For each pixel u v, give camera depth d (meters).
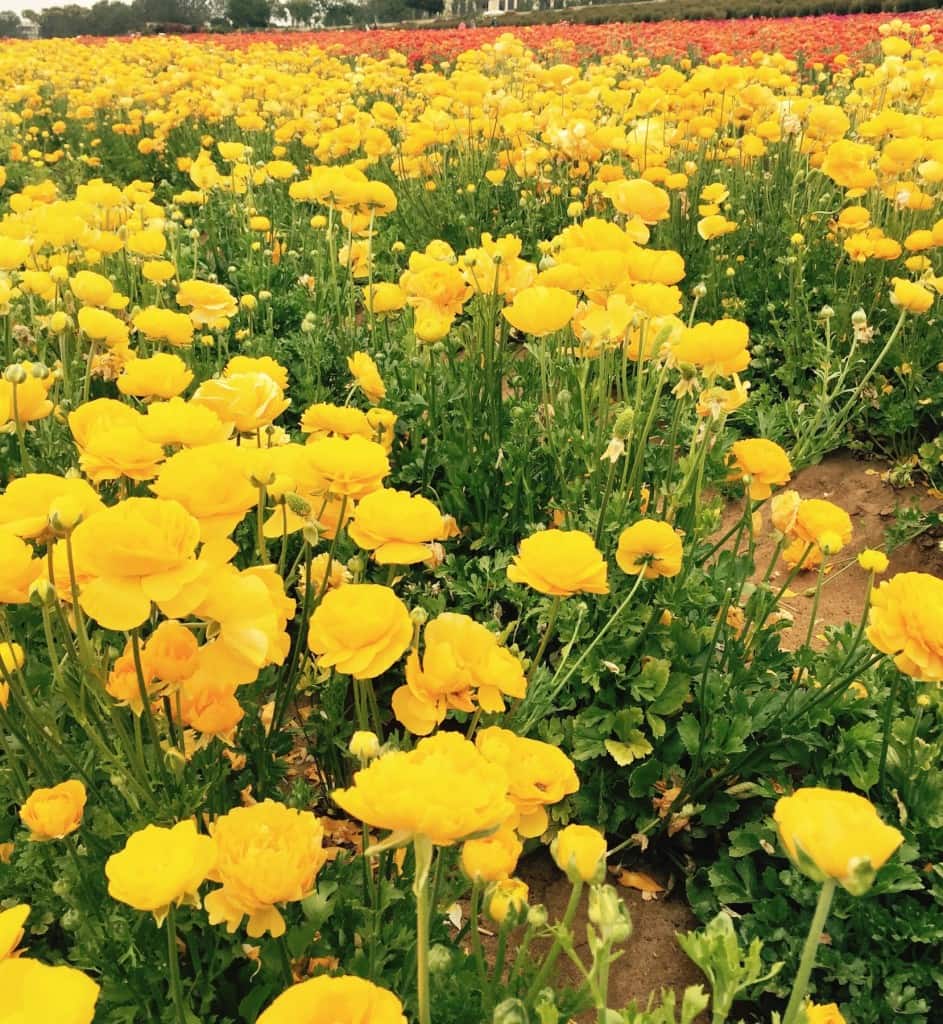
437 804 1.03
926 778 2.32
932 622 1.65
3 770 1.88
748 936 2.19
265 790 2.04
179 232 6.02
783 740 2.48
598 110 7.96
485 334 3.54
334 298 5.03
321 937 1.75
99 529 1.29
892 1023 2.03
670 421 3.97
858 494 4.48
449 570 3.07
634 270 2.93
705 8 30.11
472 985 1.49
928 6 23.58
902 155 5.00
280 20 56.03
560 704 2.72
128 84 12.13
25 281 3.62
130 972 1.54
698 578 2.69
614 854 2.60
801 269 5.22
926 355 4.70
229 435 1.97
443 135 7.07
